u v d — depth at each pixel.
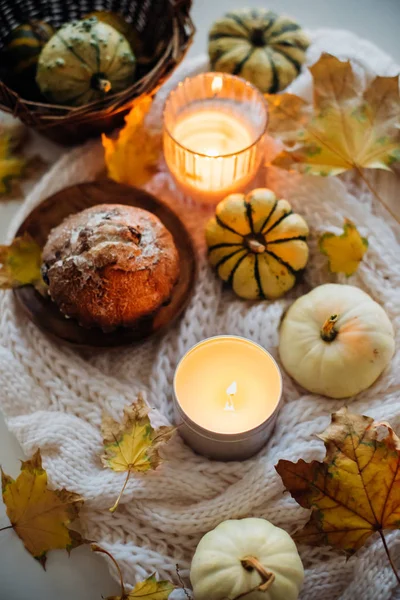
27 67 0.75
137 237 0.66
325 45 0.79
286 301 0.70
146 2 0.77
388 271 0.70
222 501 0.64
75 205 0.72
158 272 0.66
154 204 0.72
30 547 0.63
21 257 0.69
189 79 0.73
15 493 0.62
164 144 0.72
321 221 0.72
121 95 0.70
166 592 0.59
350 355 0.65
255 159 0.72
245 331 0.69
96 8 0.80
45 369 0.68
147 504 0.64
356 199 0.74
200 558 0.59
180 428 0.65
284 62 0.76
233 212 0.68
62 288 0.66
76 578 0.64
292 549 0.59
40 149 0.79
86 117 0.71
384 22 0.84
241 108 0.75
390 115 0.70
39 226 0.71
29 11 0.79
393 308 0.69
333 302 0.66
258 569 0.57
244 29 0.77
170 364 0.69
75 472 0.65
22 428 0.66
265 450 0.66
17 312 0.70
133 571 0.63
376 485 0.59
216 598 0.58
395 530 0.63
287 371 0.67
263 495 0.64
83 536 0.64
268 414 0.64
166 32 0.76
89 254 0.65
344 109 0.70
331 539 0.60
